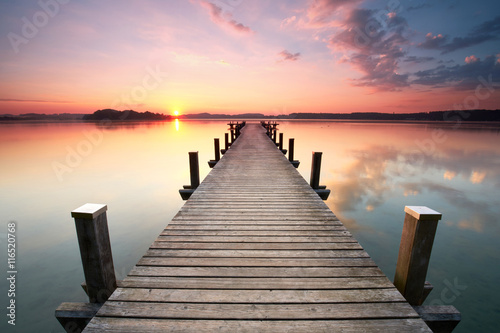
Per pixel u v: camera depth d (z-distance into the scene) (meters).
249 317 1.42
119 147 22.03
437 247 5.18
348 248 2.21
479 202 8.05
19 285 3.91
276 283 1.72
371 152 19.12
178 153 18.69
